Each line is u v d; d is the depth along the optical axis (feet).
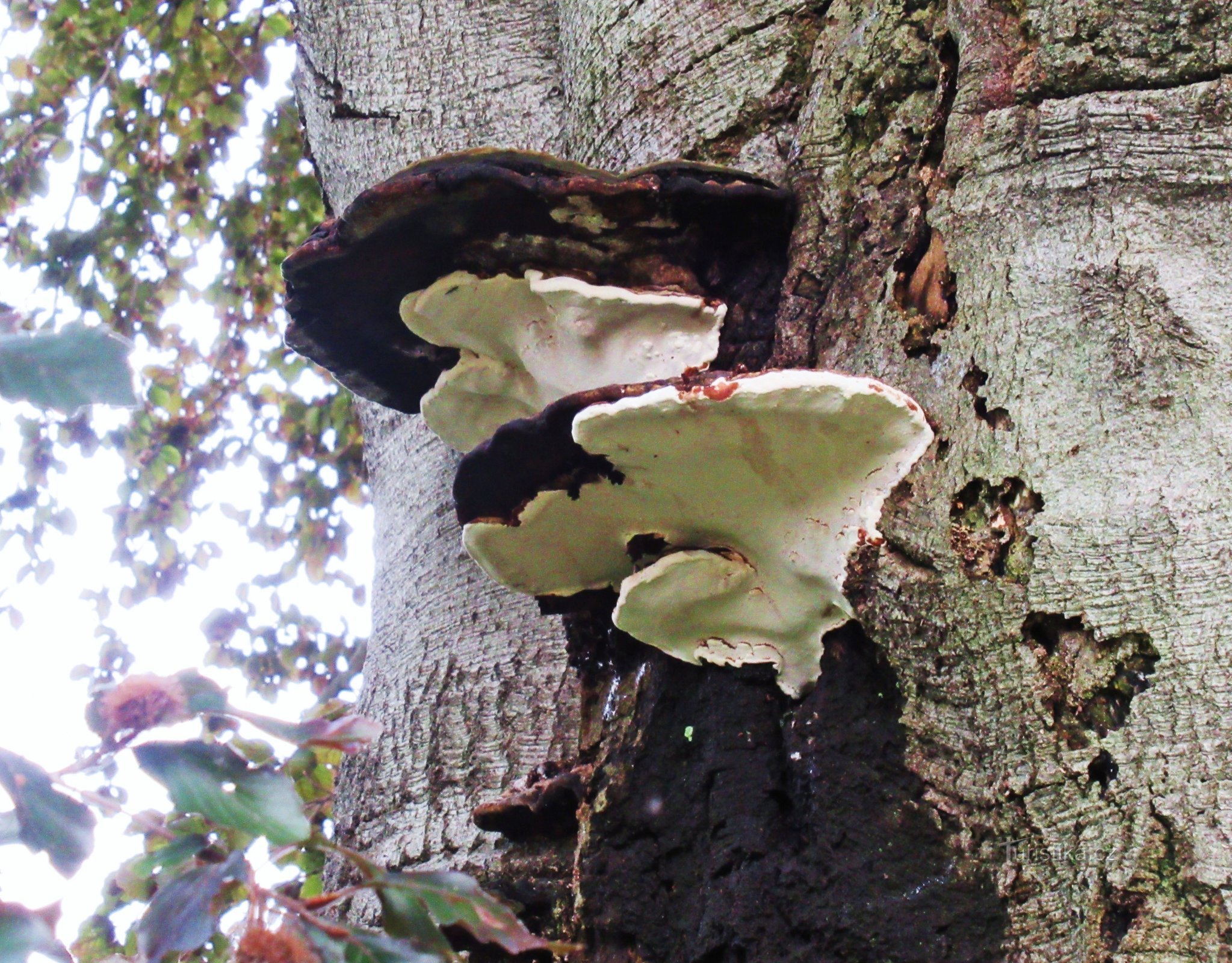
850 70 4.22
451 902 2.87
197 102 11.29
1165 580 3.34
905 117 4.08
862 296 3.94
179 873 2.75
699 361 4.04
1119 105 3.74
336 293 4.28
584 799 3.96
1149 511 3.40
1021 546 3.48
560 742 4.98
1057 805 3.30
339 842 5.14
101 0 10.82
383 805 5.06
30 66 11.34
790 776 3.60
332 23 6.22
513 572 4.06
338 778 5.38
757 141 4.48
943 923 3.33
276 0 10.80
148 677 2.70
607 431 3.57
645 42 4.90
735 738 3.70
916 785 3.46
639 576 3.71
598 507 3.84
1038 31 3.85
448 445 5.71
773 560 3.71
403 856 4.91
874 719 3.55
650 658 3.94
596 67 5.05
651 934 3.70
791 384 3.45
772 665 3.73
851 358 3.88
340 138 6.07
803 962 3.41
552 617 5.22
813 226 4.10
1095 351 3.57
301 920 2.76
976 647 3.45
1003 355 3.63
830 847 3.46
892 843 3.43
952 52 4.06
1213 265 3.59
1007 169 3.79
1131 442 3.48
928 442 3.58
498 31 5.98
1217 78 3.75
